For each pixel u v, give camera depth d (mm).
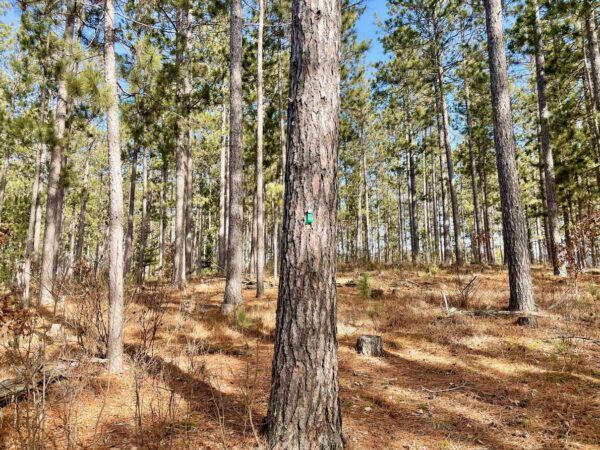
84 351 5023
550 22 13109
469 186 31922
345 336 7000
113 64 5508
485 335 6625
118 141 5414
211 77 13883
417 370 5332
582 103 13539
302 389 2953
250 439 3225
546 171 13500
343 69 16562
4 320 4797
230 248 9523
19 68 11234
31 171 20016
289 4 13633
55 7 6758
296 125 3273
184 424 3562
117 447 3141
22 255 13547
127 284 7570
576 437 3391
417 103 20359
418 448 3273
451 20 16656
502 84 8172
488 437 3463
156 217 29594
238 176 9844
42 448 2770
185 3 8594
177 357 5648
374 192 35125
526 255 7930
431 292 10570
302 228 3129
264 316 8227
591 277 11844
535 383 4648
